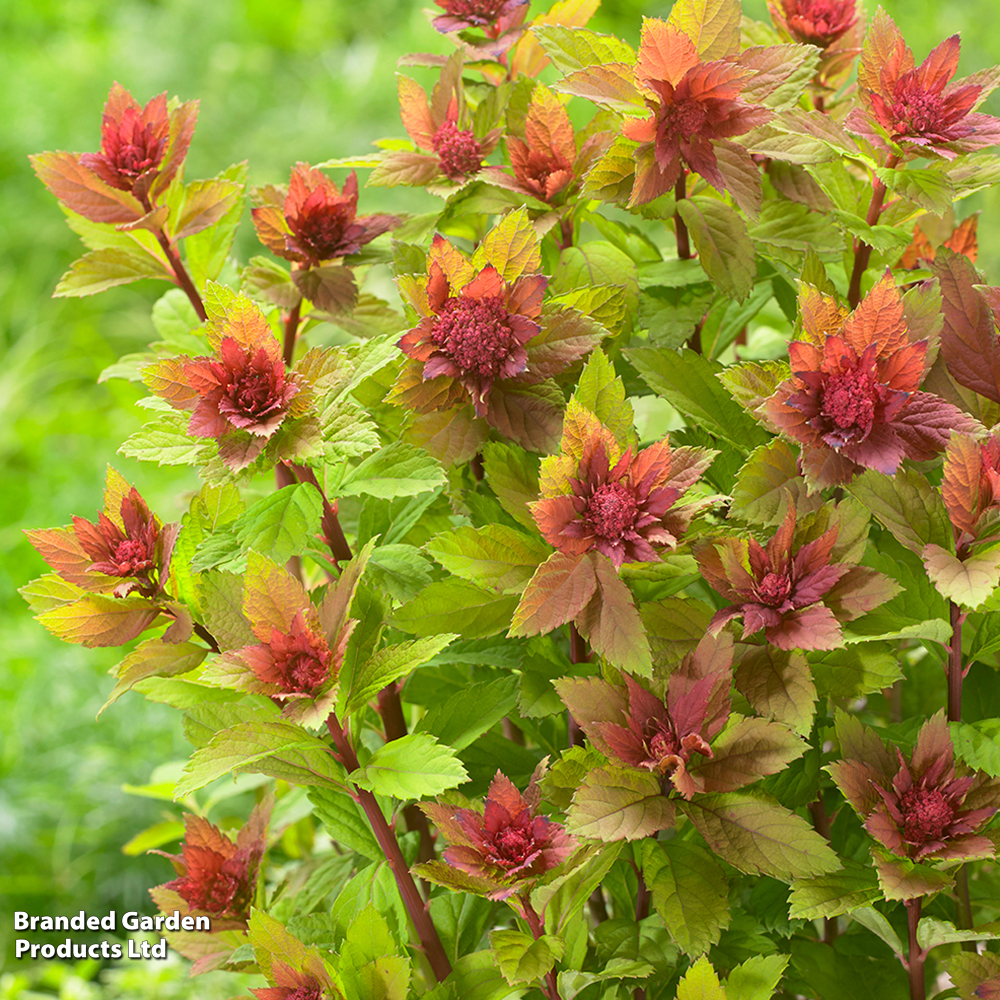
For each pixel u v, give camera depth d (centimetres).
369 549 85
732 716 84
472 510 88
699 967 83
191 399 85
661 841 85
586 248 90
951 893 87
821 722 87
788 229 90
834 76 94
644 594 87
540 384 86
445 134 91
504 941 83
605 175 87
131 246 95
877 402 83
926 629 83
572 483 84
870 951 89
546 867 83
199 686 89
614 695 84
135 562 86
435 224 92
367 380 90
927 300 85
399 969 83
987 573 82
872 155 88
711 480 88
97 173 92
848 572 84
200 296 95
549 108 89
